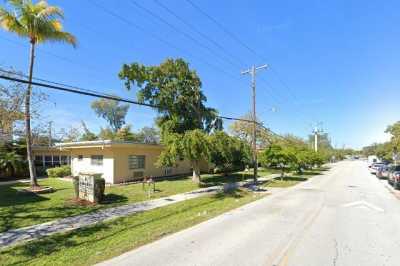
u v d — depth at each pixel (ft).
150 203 44.65
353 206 43.73
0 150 50.93
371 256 21.68
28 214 36.22
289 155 89.25
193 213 38.14
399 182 64.13
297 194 57.77
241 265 19.98
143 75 72.18
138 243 24.91
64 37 57.72
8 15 52.75
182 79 74.28
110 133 151.23
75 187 46.83
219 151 65.05
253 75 78.28
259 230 29.37
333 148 379.55
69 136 143.84
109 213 37.22
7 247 24.17
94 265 20.15
